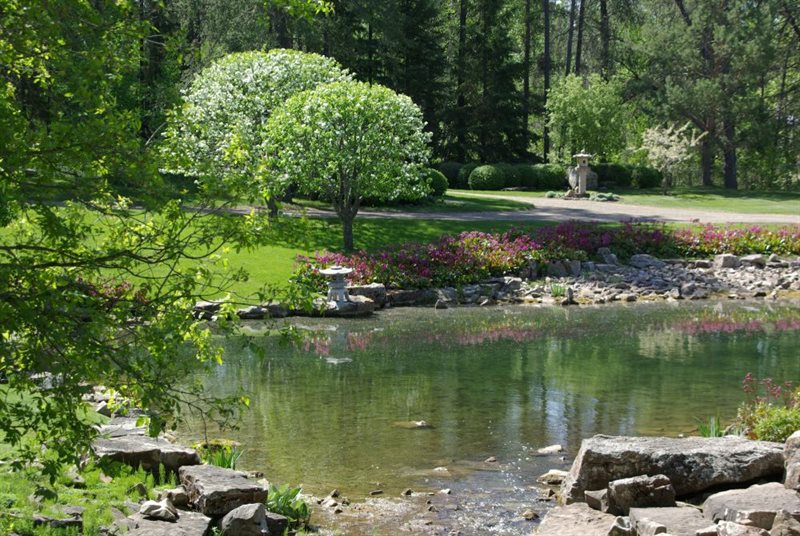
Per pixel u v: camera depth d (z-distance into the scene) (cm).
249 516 696
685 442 862
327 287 2264
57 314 523
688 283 2633
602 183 5569
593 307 2384
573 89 5681
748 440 875
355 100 2597
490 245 2739
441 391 1374
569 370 1542
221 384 1416
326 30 4841
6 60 554
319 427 1152
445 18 6406
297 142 2606
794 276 2686
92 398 1154
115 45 577
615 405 1278
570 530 732
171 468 850
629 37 6325
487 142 5938
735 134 5744
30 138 515
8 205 539
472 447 1062
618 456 827
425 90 5697
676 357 1661
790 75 6438
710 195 4981
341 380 1456
